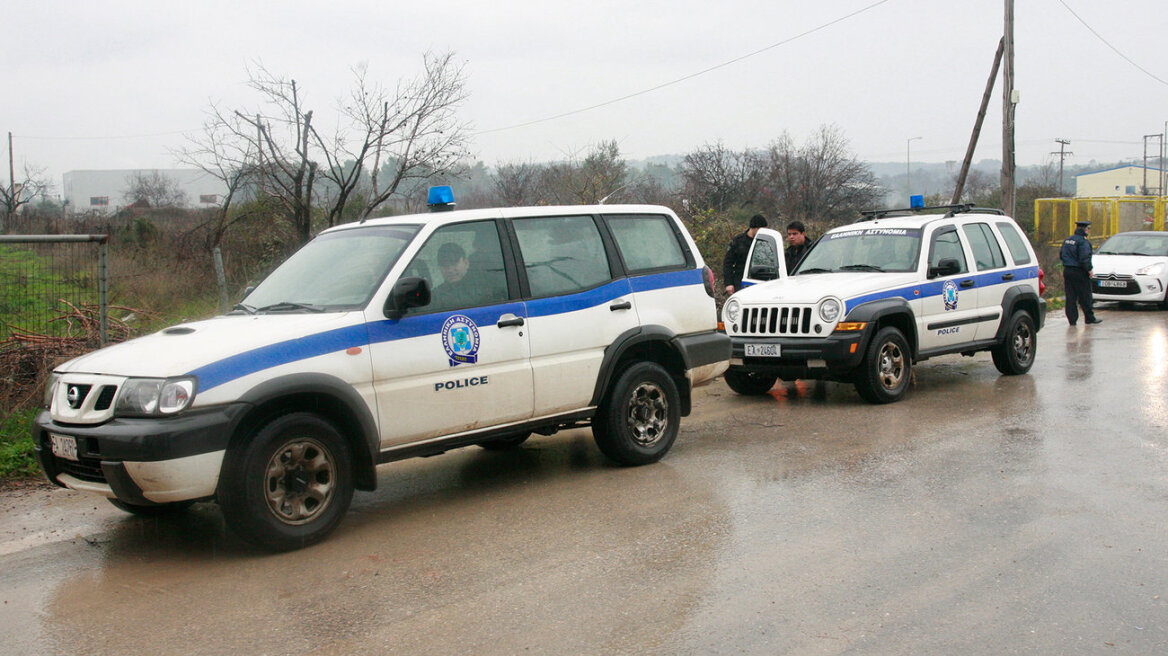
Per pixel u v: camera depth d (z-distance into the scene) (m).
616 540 5.19
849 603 4.22
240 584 4.69
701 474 6.59
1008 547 4.91
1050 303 20.66
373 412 5.42
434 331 5.70
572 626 4.05
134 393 4.82
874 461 6.83
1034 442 7.30
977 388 9.94
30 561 5.13
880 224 10.37
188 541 5.43
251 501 4.94
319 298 5.70
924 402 9.20
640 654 3.76
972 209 11.13
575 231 6.67
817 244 10.75
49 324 8.73
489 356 5.96
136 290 11.95
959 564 4.68
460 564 4.89
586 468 6.89
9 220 20.42
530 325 6.18
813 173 36.75
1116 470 6.41
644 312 6.86
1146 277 18.25
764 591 4.39
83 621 4.27
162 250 16.67
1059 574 4.52
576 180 18.64
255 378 4.96
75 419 5.01
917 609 4.14
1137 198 33.03
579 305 6.47
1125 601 4.19
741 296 9.51
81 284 8.98
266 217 17.20
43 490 6.54
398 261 5.71
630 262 6.91
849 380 9.12
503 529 5.46
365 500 6.21
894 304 9.13
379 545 5.25
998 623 3.98
